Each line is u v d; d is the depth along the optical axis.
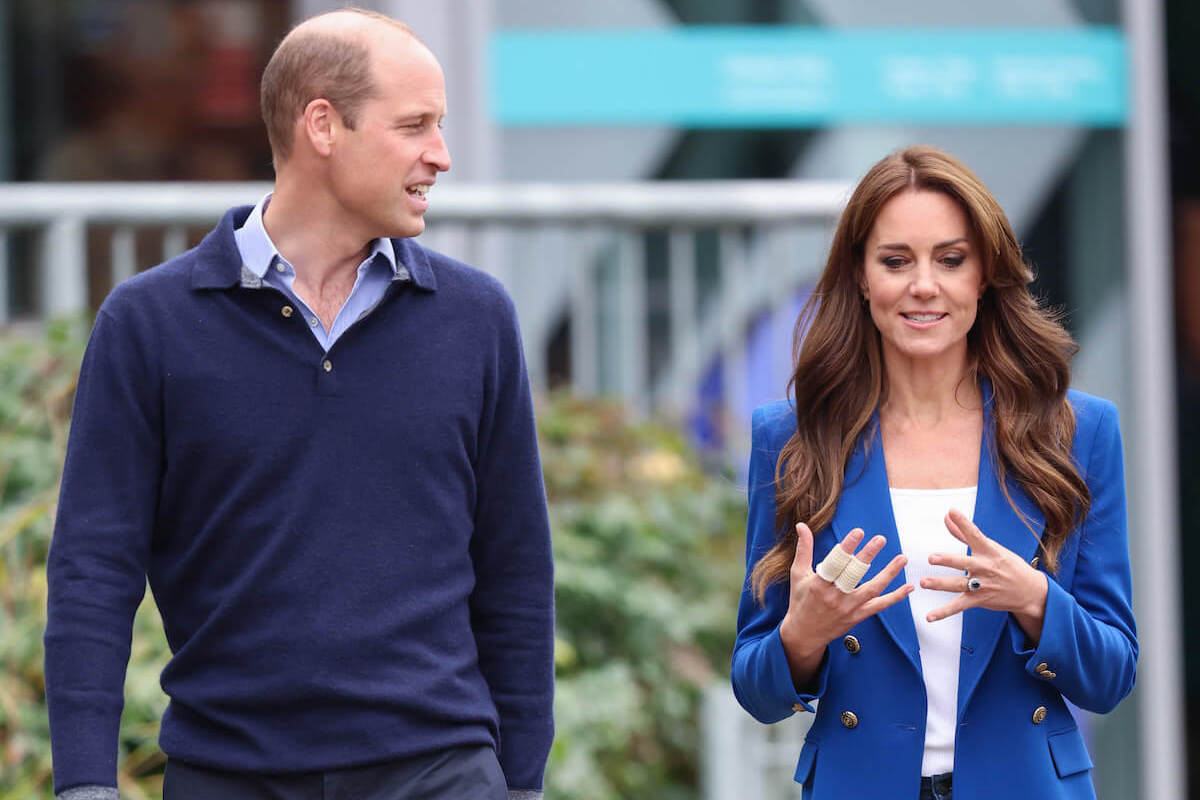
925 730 11.66
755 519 12.50
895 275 11.73
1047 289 25.77
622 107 24.81
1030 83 25.55
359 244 12.17
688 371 24.14
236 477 11.81
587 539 21.53
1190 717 26.36
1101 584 11.84
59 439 19.42
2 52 24.19
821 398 12.17
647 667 21.19
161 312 11.91
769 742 20.67
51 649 11.76
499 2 24.53
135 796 17.28
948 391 12.16
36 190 21.64
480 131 24.50
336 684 11.71
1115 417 12.14
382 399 11.95
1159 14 25.81
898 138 25.28
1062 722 11.83
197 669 11.97
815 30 25.09
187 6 24.30
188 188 22.05
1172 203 26.00
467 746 12.16
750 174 25.02
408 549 11.96
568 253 24.23
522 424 12.69
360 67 11.83
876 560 11.84
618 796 20.73
